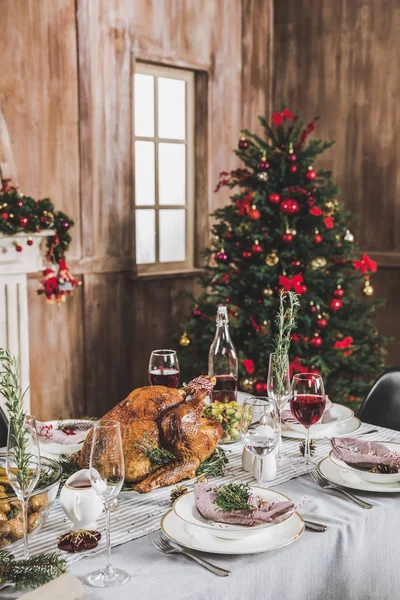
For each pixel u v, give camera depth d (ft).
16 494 3.99
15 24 11.50
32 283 12.12
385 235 14.60
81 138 12.61
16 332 11.04
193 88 15.02
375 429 6.32
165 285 14.53
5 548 3.81
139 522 4.30
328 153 15.47
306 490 4.83
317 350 11.47
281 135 11.62
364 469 5.00
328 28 15.21
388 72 14.25
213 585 3.52
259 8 15.84
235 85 15.52
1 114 11.34
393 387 7.52
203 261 15.34
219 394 6.46
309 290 11.27
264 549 3.81
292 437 6.08
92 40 12.59
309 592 4.04
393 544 4.61
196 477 5.02
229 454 5.68
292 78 16.05
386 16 14.16
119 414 4.97
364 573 4.41
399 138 14.20
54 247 11.16
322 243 11.54
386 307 14.65
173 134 14.84
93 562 3.78
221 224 12.14
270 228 11.64
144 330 14.21
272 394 5.53
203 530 4.06
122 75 13.16
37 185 12.05
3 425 6.98
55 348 12.69
